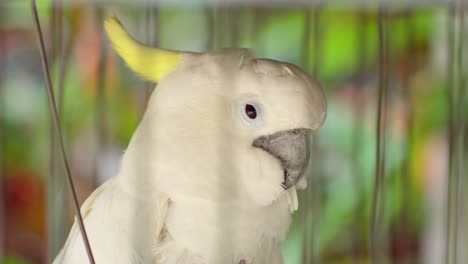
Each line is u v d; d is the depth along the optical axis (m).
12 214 2.58
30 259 2.57
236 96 1.34
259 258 1.52
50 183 1.50
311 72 1.72
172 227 1.43
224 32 1.62
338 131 2.41
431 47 2.25
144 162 1.39
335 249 2.35
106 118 1.98
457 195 1.57
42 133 2.56
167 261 1.43
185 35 2.07
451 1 1.55
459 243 1.81
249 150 1.35
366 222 2.24
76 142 2.17
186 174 1.36
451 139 1.57
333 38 2.36
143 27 1.63
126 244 1.42
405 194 2.10
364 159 2.23
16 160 2.57
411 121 2.07
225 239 1.42
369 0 1.53
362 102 2.22
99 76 1.94
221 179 1.35
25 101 2.52
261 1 1.57
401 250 2.11
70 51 1.93
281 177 1.36
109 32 1.45
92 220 1.47
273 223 1.49
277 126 1.33
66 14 1.73
